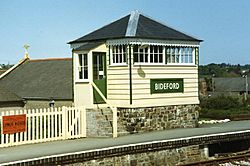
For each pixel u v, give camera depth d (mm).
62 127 18906
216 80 82375
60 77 26953
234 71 125125
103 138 18969
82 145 16719
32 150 15727
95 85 20500
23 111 17859
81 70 21125
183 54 22672
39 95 25688
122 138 18656
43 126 18266
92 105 20344
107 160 15516
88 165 14977
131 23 21688
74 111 19406
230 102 40438
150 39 20938
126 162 16062
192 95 23047
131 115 20406
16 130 17219
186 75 22750
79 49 20922
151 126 21156
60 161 14234
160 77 21562
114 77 21000
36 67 29969
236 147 21594
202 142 18641
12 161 13328
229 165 17938
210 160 18203
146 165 16656
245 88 77562
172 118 22109
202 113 33969
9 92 26141
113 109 19438
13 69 30891
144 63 20953
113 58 21156
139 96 20719
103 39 21172
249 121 28812
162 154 17188
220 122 27734
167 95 21875
